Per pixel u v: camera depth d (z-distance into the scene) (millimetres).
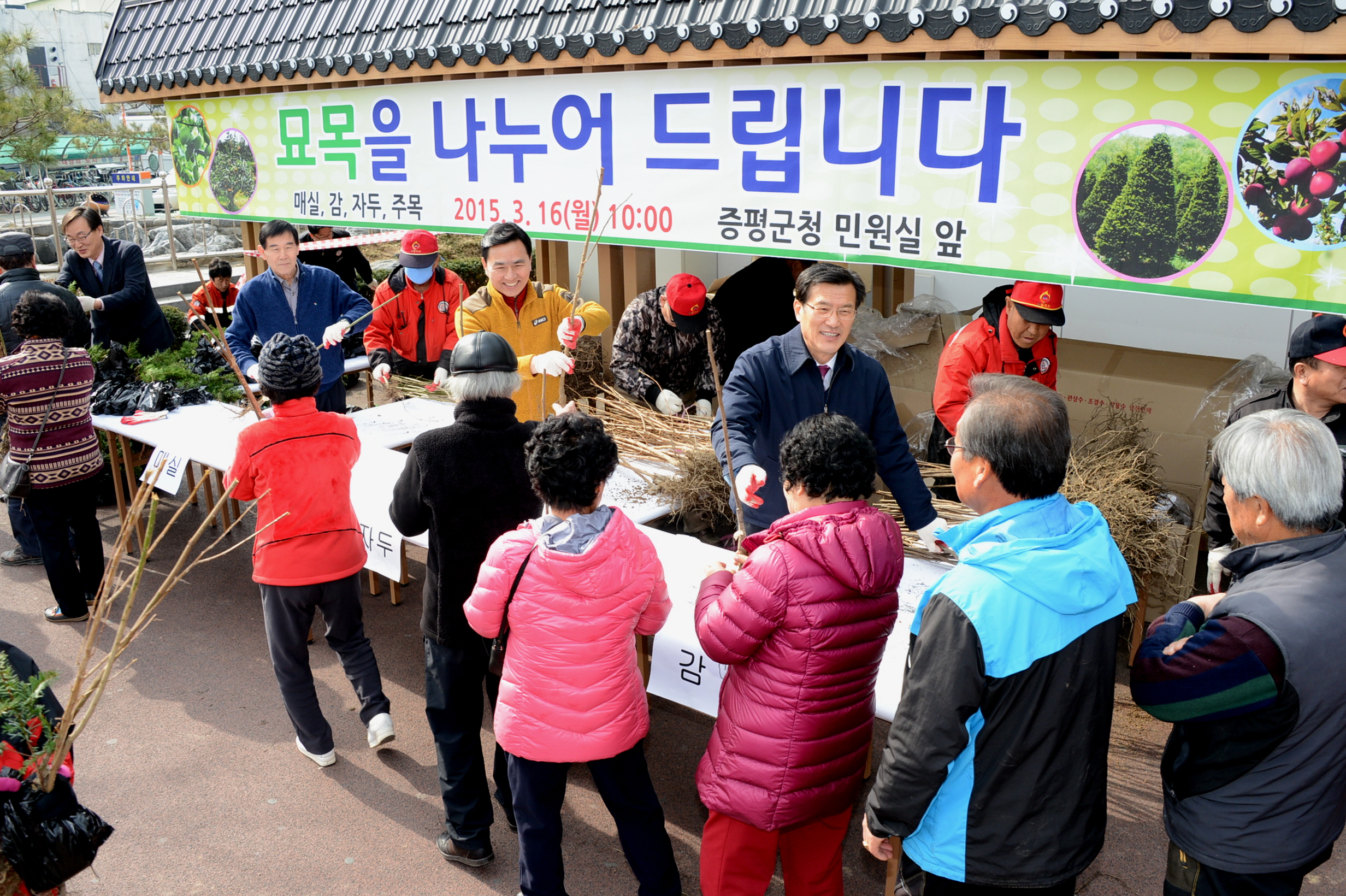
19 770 1867
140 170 16359
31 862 1855
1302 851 1844
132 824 3123
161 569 4918
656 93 4074
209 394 5145
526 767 2383
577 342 4984
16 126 11555
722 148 3957
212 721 3688
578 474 2225
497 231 3863
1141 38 2764
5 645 2072
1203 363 4371
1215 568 2902
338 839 3057
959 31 3072
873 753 3484
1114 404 4320
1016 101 3199
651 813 2486
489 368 2660
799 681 2086
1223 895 1901
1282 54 2693
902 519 3570
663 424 4266
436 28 4621
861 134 3576
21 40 11680
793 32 3418
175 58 5863
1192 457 4129
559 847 2486
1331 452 1798
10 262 5078
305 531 3094
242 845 3031
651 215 4258
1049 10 2852
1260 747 1785
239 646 4223
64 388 4066
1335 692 1739
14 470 4059
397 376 5391
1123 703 3633
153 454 4809
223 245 13391
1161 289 3064
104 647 4215
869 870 2941
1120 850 2928
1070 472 3684
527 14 4336
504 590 2301
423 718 3707
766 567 2049
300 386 3049
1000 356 3641
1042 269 3289
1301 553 1808
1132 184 3043
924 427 4633
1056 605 1747
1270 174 2801
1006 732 1799
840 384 2988
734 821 2248
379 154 5121
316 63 4988
